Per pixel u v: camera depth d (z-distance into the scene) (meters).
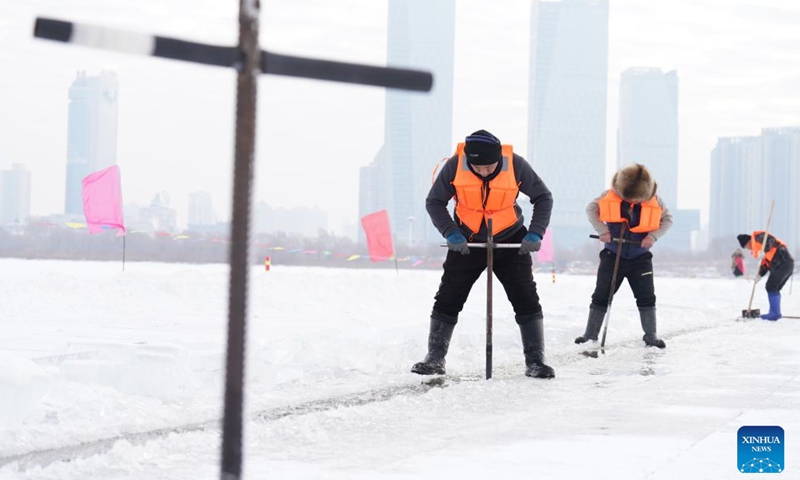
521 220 6.75
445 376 6.48
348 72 1.40
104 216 17.92
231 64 1.33
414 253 124.38
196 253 93.94
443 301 6.66
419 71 1.43
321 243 109.56
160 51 1.28
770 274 13.80
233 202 1.35
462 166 6.54
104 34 1.22
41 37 1.18
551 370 6.46
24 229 93.56
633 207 8.97
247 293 1.36
